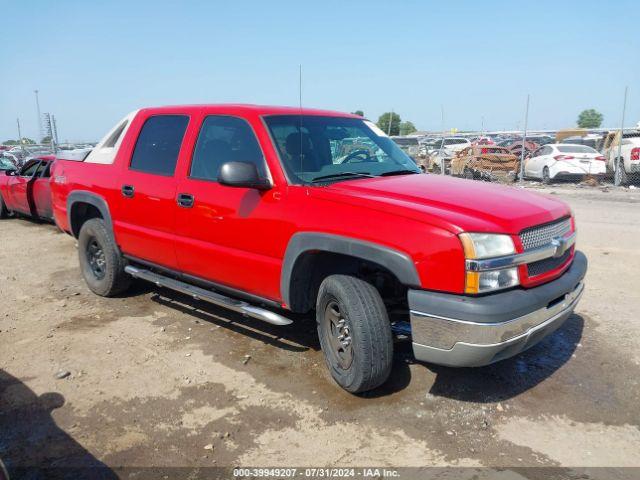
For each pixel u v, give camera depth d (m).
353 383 3.60
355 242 3.42
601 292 5.90
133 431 3.36
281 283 3.91
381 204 3.42
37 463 3.06
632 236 8.72
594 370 4.10
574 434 3.30
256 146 4.12
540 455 3.09
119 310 5.49
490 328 3.08
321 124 4.53
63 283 6.51
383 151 4.75
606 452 3.12
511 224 3.25
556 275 3.59
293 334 4.84
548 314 3.42
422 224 3.22
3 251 8.48
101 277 5.82
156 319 5.23
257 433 3.33
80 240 5.93
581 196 14.47
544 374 4.05
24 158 22.05
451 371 4.09
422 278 3.21
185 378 4.03
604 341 4.62
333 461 3.05
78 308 5.57
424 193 3.63
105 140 5.77
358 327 3.46
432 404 3.64
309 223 3.66
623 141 16.97
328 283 3.68
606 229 9.34
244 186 3.87
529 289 3.34
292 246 3.76
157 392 3.83
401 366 4.16
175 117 4.90
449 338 3.17
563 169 17.62
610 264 7.01
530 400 3.69
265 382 3.96
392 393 3.78
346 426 3.39
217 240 4.32
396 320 4.00
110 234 5.54
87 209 6.11
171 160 4.79
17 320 5.25
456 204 3.41
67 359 4.36
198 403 3.68
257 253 4.05
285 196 3.85
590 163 17.61
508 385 3.89
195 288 4.72
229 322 5.13
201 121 4.61
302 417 3.49
